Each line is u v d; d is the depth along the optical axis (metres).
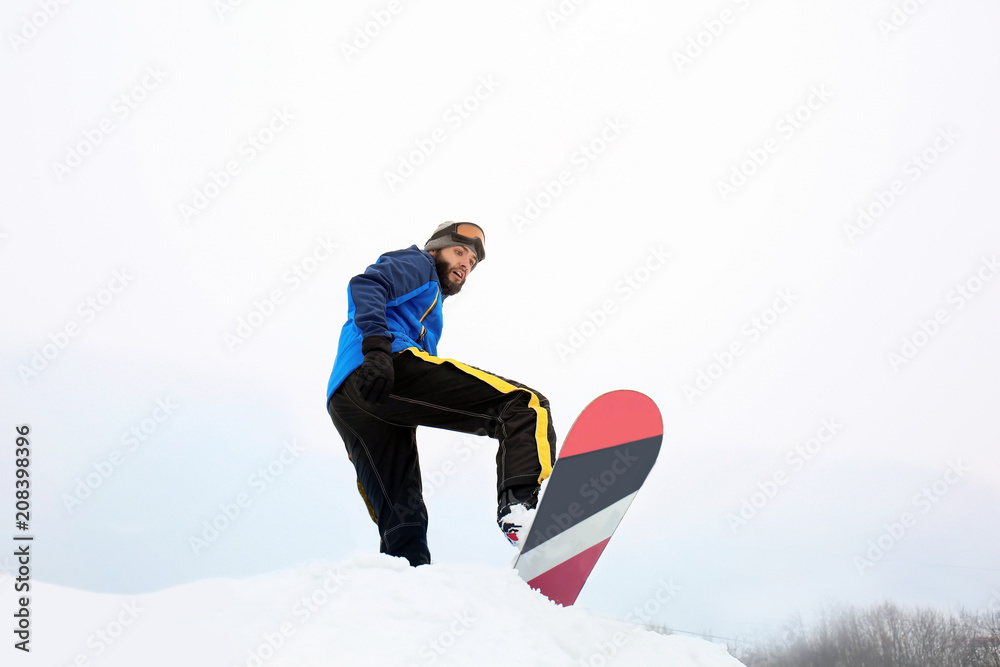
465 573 1.56
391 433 2.15
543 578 1.67
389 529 2.11
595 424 1.76
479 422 2.07
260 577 1.44
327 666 1.06
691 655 1.48
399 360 2.02
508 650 1.22
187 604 1.24
